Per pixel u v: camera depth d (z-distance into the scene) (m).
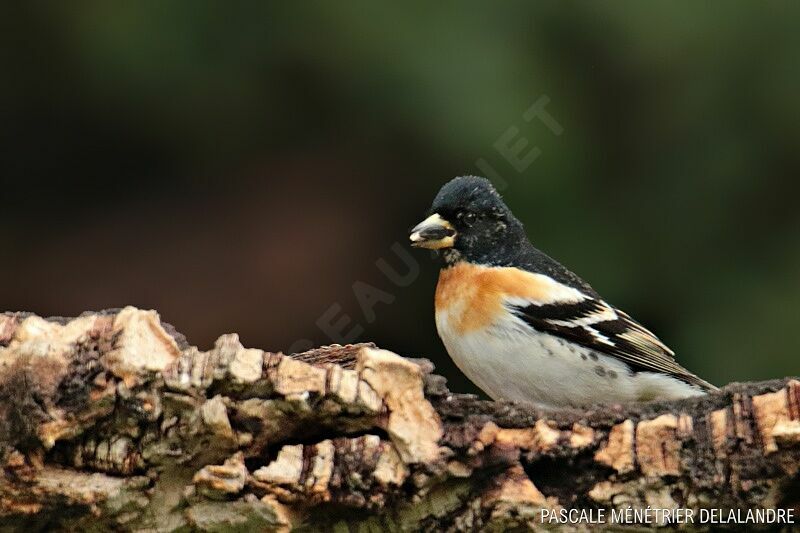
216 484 5.48
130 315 5.66
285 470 5.52
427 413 5.67
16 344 5.75
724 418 5.61
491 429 5.68
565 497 5.73
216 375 5.52
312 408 5.56
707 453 5.57
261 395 5.57
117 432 5.62
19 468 5.54
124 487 5.60
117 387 5.52
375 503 5.57
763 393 5.65
